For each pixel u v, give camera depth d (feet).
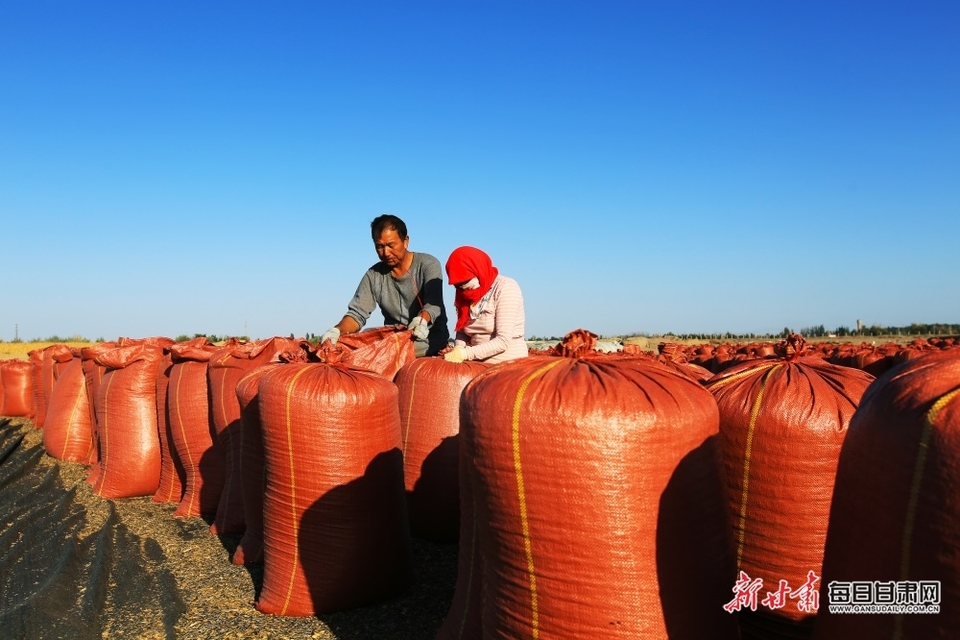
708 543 7.67
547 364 8.31
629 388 7.57
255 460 14.37
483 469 7.78
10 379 44.57
